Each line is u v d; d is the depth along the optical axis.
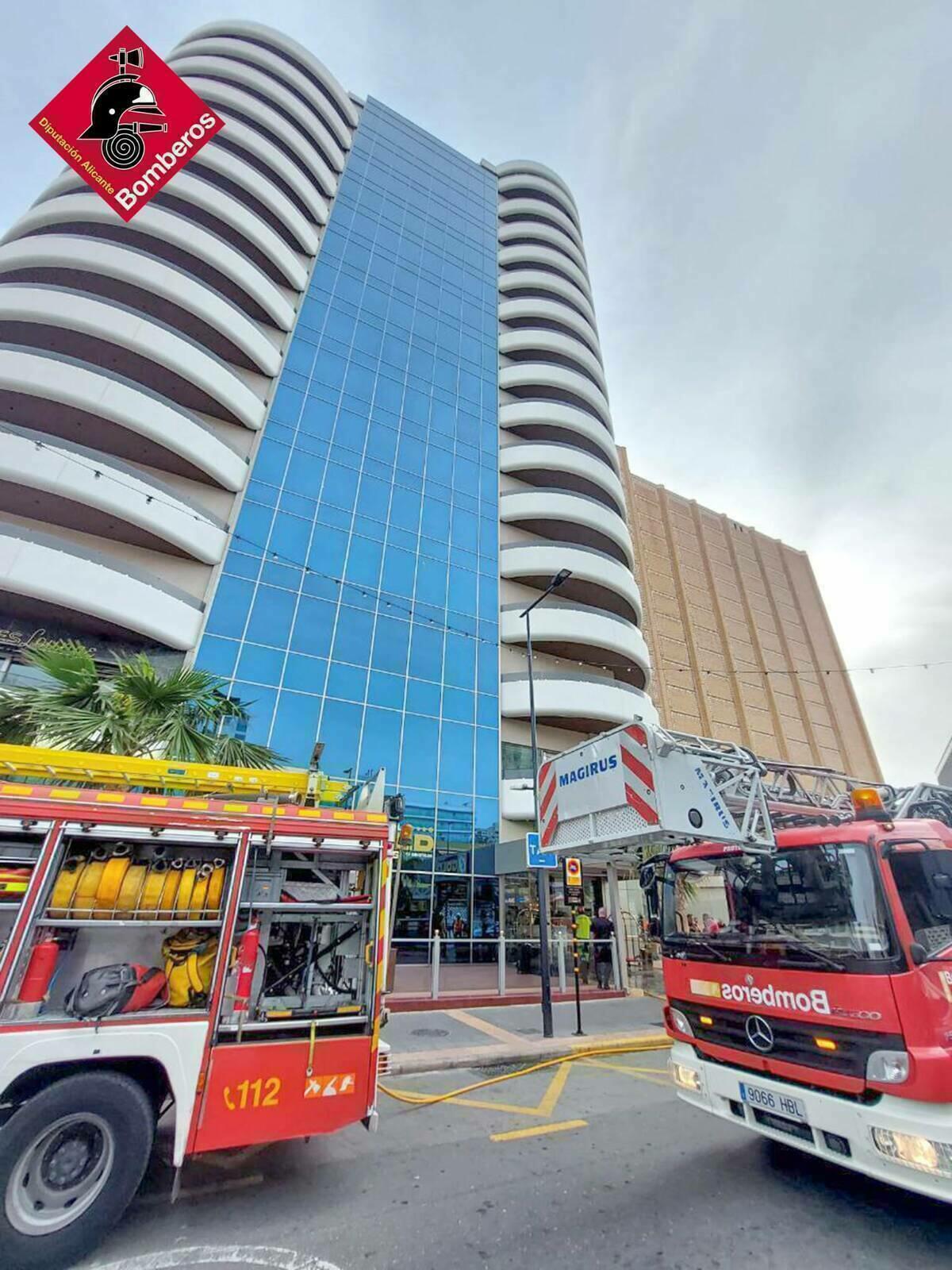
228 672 16.38
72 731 7.04
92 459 15.36
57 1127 3.23
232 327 20.20
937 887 3.95
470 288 30.59
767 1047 3.92
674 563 44.34
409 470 23.06
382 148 32.41
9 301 16.55
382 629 19.52
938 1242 3.33
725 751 4.87
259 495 19.14
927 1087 3.10
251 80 26.28
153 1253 3.21
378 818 4.62
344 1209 3.72
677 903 5.04
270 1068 3.70
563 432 27.92
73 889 3.73
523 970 14.46
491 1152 4.66
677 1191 3.95
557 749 22.03
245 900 4.14
